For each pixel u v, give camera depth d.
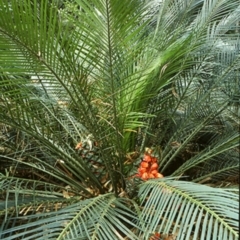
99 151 1.82
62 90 1.57
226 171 2.08
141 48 1.61
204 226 1.20
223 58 2.07
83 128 1.86
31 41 1.31
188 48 1.73
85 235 1.30
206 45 2.04
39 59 1.37
